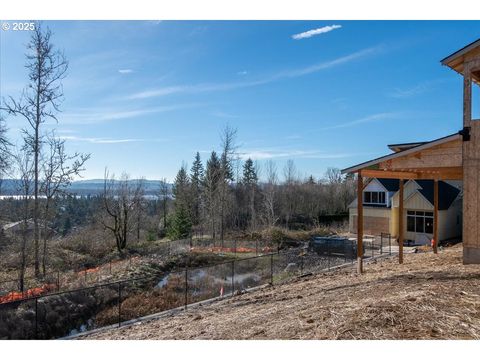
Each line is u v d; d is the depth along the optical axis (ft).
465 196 32.07
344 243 69.41
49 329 37.83
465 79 32.12
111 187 114.93
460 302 18.84
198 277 58.85
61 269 72.28
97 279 56.80
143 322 31.27
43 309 39.55
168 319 30.60
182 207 128.77
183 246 94.12
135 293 50.72
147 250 95.40
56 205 76.64
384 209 91.86
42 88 69.36
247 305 30.63
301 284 37.91
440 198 81.71
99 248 99.30
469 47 31.27
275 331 18.74
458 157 32.14
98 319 41.75
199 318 28.12
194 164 196.44
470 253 31.89
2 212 71.00
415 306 18.39
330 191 177.68
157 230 150.82
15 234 71.00
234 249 87.66
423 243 79.66
